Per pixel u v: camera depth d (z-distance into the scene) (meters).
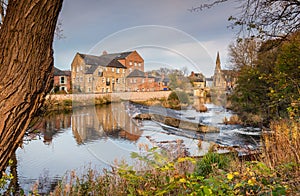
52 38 1.15
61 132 8.51
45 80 1.16
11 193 3.49
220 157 3.81
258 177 1.90
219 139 8.12
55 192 3.34
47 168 5.37
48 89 1.19
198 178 1.61
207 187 1.50
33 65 1.09
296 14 4.91
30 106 1.13
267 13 4.79
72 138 7.73
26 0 1.05
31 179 4.82
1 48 1.08
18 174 5.13
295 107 4.12
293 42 5.64
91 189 3.10
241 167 2.58
